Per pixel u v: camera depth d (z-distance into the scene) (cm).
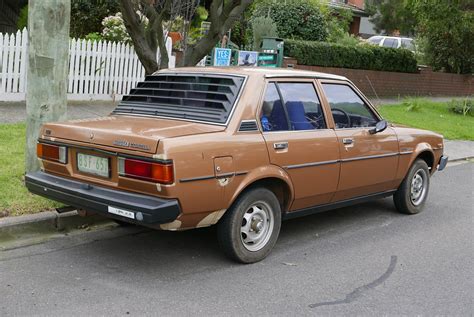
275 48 1481
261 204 523
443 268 542
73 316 405
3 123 927
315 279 498
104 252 537
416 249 595
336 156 582
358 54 1853
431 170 758
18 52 1114
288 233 630
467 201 827
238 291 463
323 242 604
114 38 1298
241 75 534
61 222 580
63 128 509
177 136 457
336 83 617
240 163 487
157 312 418
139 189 457
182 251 549
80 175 501
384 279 507
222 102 508
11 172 664
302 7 1919
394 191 702
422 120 1522
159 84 577
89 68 1219
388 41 3056
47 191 512
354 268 530
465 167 1113
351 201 635
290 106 553
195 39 1519
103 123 515
